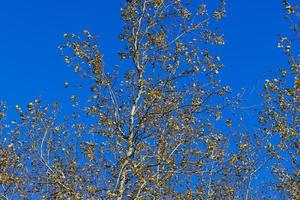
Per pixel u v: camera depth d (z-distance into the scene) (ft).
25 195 59.62
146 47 63.52
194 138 57.93
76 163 58.65
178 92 60.44
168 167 55.62
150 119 58.59
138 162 56.85
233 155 58.08
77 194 52.75
